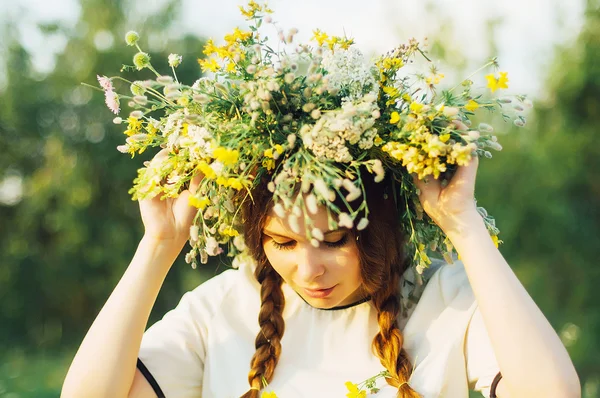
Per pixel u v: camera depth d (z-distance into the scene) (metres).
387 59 1.53
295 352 1.75
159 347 1.73
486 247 1.53
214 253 1.57
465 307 1.70
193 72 11.05
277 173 1.54
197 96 1.48
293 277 1.62
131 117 1.60
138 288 1.62
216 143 1.46
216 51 1.54
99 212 11.35
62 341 11.27
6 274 11.19
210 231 1.67
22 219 11.33
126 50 11.05
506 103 1.50
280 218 1.55
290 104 1.49
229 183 1.43
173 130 1.59
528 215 8.62
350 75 1.49
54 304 11.39
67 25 11.26
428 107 1.42
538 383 1.42
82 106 11.37
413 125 1.43
